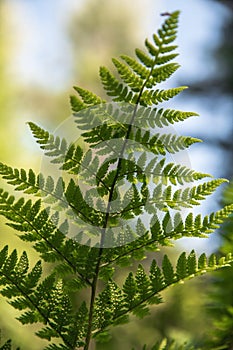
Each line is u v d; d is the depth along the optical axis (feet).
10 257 3.84
